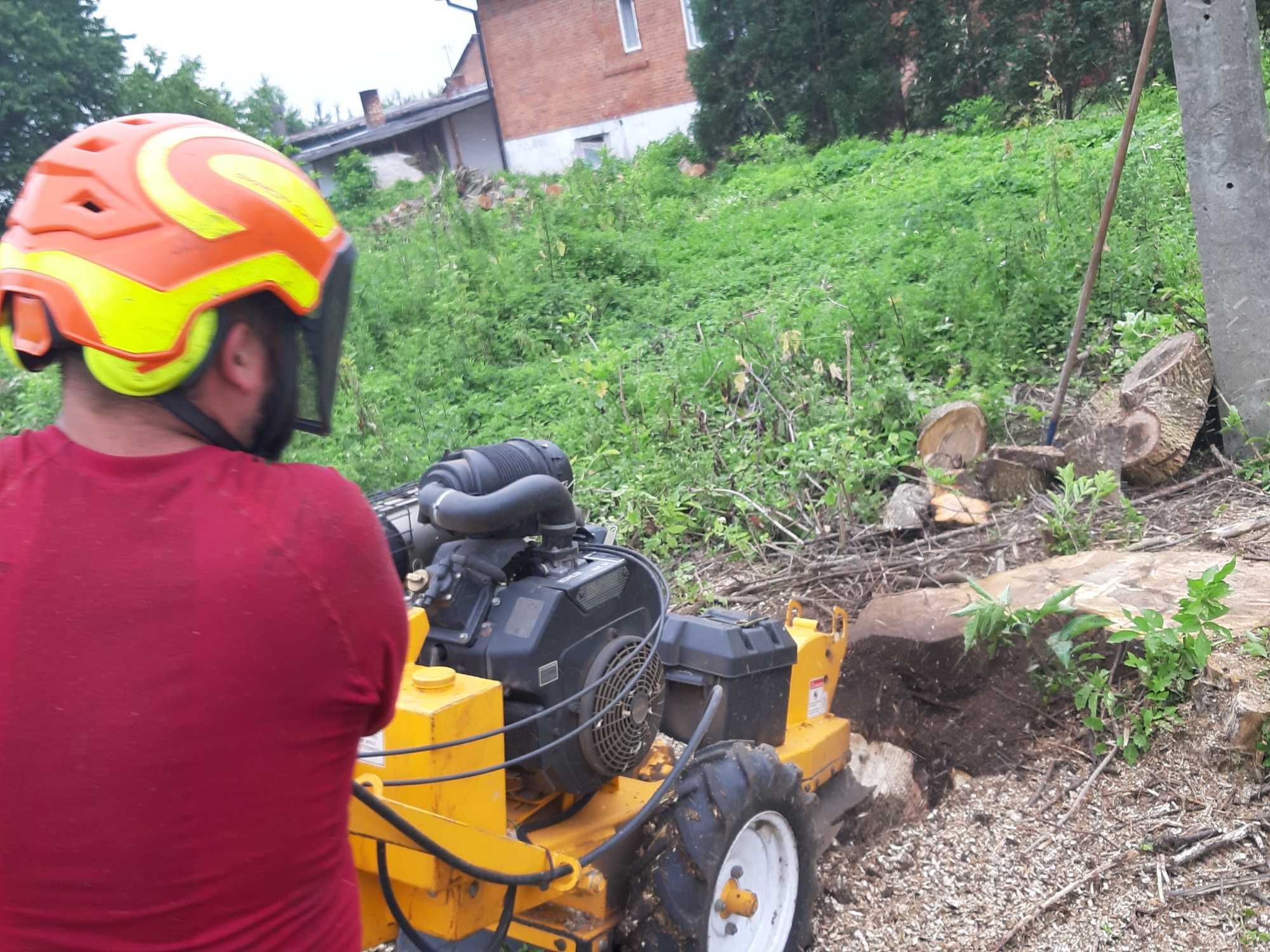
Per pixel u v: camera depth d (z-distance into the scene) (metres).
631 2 26.69
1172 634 4.02
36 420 9.59
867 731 4.55
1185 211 9.55
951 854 3.94
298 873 1.38
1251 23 6.18
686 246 14.16
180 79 27.16
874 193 14.77
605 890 3.09
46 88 24.62
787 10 21.03
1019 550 5.76
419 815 2.52
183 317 1.33
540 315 11.79
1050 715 4.39
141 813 1.26
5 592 1.29
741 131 22.14
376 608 1.40
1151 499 6.17
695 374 8.60
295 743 1.34
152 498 1.32
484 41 29.72
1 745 1.27
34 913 1.30
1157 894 3.58
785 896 3.43
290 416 1.50
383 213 23.48
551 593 2.94
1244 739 3.88
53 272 1.33
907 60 20.81
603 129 28.08
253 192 1.40
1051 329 8.44
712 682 3.69
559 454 3.28
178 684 1.26
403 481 7.91
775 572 6.18
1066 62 18.19
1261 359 6.37
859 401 7.46
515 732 2.95
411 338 11.24
